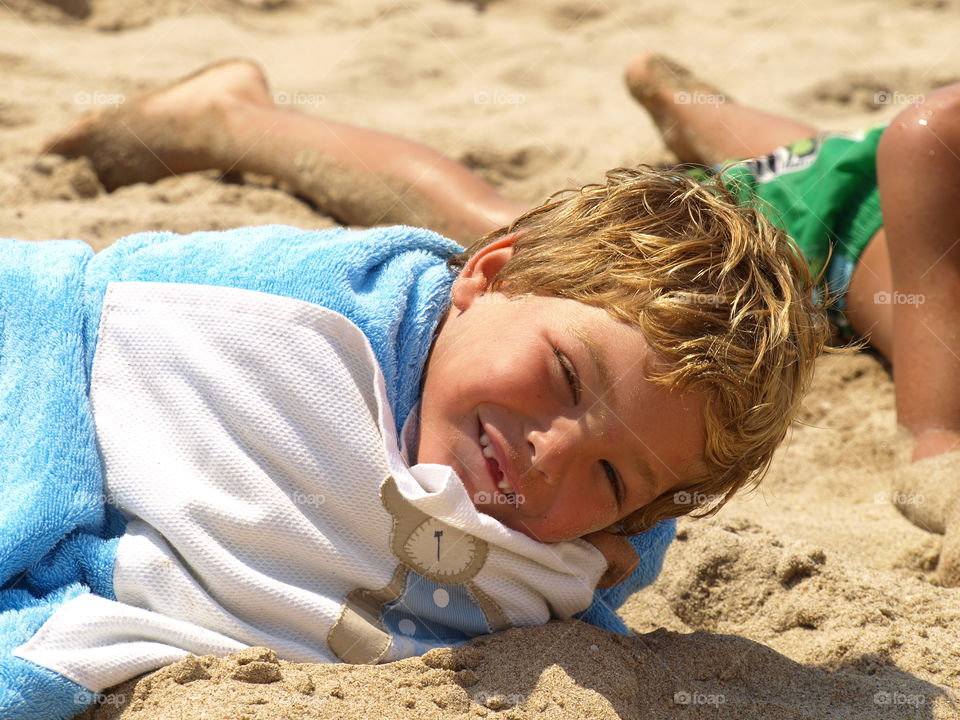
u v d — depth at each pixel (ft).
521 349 6.26
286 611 6.24
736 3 24.45
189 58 18.83
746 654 6.55
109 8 20.66
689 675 6.40
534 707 5.76
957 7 23.99
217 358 6.56
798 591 7.48
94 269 7.18
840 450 10.36
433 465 6.32
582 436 6.16
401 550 6.50
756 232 7.04
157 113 13.41
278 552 6.35
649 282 6.37
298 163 12.83
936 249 9.73
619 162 15.43
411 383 6.82
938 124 9.86
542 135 16.39
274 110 13.43
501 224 11.71
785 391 6.71
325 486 6.40
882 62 20.47
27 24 19.48
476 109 17.65
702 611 7.62
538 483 6.27
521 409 6.23
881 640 6.82
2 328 6.82
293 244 7.24
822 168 11.82
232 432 6.45
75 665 5.72
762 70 20.20
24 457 6.29
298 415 6.45
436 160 12.48
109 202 12.58
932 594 7.54
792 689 6.38
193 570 6.26
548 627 6.52
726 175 10.11
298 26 21.97
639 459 6.28
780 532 8.61
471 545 6.52
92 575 6.25
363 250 7.14
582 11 23.57
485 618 6.70
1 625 5.79
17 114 15.19
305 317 6.64
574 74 19.92
